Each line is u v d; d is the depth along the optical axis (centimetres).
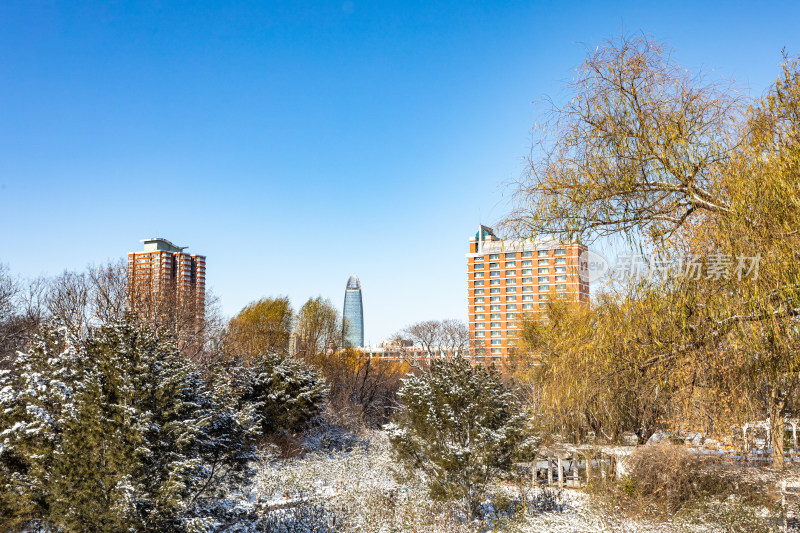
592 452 1650
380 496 1758
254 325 4916
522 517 1498
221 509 1309
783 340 583
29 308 2900
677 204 667
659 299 664
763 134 650
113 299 2847
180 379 1185
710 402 751
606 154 702
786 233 600
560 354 797
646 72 708
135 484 995
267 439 2773
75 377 1080
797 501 1283
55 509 947
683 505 1394
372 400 4866
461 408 1603
